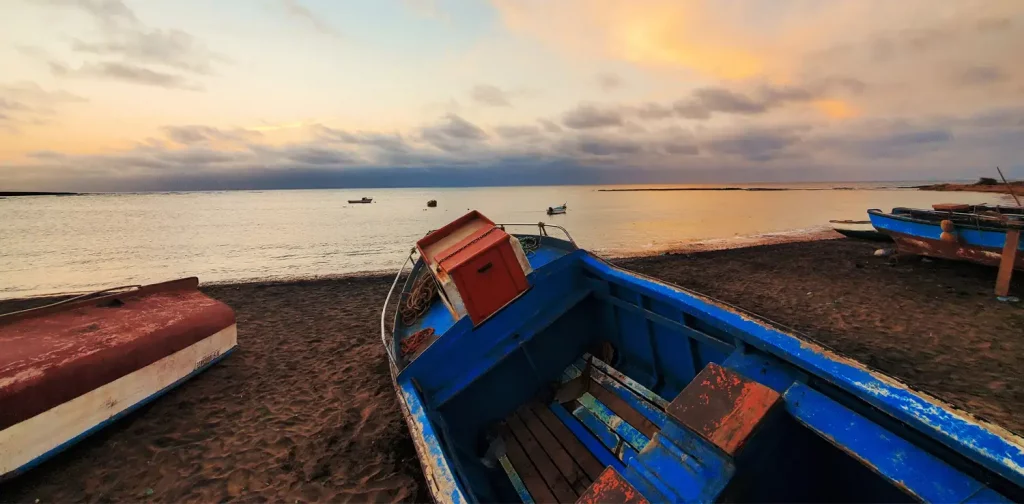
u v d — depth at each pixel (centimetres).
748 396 259
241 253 2216
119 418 545
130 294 671
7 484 449
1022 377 605
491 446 412
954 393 573
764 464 242
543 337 496
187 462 494
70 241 2738
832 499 269
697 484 230
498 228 472
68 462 488
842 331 802
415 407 355
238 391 659
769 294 1080
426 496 441
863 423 234
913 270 1218
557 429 415
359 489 452
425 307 586
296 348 842
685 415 261
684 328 395
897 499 227
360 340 891
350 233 3164
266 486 457
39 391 461
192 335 672
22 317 538
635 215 4422
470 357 443
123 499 439
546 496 345
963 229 1071
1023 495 189
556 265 511
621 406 412
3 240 2795
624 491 235
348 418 588
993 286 1019
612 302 488
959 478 198
